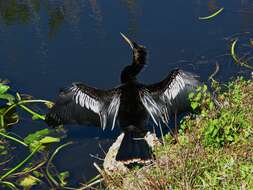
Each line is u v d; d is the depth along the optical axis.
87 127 10.80
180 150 8.03
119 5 16.75
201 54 13.32
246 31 14.16
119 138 9.52
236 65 12.62
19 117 11.35
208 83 11.91
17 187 9.23
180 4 16.25
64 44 14.73
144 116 8.58
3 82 12.91
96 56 13.84
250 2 15.80
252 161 7.54
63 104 9.00
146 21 15.41
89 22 15.88
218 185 7.16
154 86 8.68
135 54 8.75
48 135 10.62
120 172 8.63
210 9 15.69
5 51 14.69
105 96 8.70
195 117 9.72
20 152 10.24
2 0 18.44
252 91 9.48
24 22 16.48
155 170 7.86
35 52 14.48
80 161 9.80
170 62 13.09
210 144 8.28
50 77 13.01
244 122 8.52
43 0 18.14
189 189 7.07
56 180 9.33
